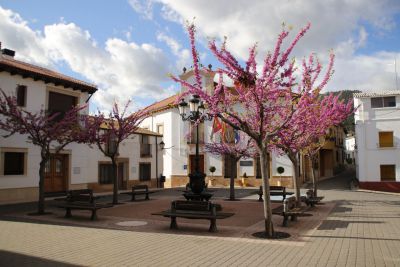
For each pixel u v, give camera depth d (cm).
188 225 1076
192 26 902
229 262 663
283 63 864
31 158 1927
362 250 747
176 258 692
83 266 639
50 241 846
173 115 3325
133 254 723
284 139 1258
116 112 1855
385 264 639
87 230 993
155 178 3003
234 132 2283
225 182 3172
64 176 2127
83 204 1220
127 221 1155
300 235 915
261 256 704
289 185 2997
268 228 904
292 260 672
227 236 906
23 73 1861
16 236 908
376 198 2067
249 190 2725
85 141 1662
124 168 2727
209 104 930
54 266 639
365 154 2964
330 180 3591
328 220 1174
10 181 1816
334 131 4347
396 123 2908
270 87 894
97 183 2481
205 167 3225
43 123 1504
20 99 1891
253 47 878
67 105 2150
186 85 923
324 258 684
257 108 958
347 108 1520
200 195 1352
